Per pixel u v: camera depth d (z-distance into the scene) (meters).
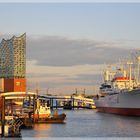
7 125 92.12
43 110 145.62
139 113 167.12
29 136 100.50
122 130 118.00
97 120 169.38
